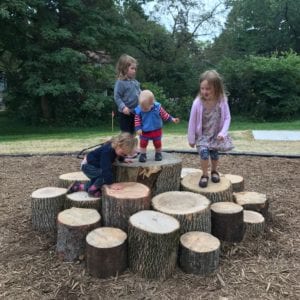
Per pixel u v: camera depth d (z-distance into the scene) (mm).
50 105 13602
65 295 2311
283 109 14680
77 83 12016
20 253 2756
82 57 11719
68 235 2570
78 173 3436
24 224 3221
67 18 12789
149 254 2395
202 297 2285
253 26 21328
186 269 2488
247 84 15328
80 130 12344
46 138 8367
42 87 11539
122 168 2885
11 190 4191
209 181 3115
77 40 12352
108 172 2744
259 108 14875
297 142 7133
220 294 2314
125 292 2320
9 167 5176
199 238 2559
